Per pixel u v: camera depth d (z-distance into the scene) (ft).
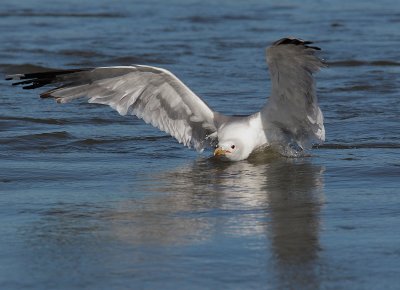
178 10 103.55
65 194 37.14
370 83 62.54
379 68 68.90
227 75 66.23
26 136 47.91
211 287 25.89
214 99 57.93
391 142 46.88
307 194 36.86
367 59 71.82
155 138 48.83
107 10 103.04
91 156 44.78
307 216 33.30
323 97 58.13
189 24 92.73
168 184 38.96
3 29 88.38
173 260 28.17
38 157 44.27
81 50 75.97
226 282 26.25
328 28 89.25
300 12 101.71
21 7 104.42
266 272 27.09
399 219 32.76
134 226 32.04
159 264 27.81
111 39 82.58
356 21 94.17
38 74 42.91
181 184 38.96
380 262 27.94
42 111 54.24
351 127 49.98
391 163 42.34
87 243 30.04
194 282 26.27
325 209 34.30
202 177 40.32
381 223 32.24
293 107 42.50
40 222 32.68
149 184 39.01
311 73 40.65
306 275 26.84
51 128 50.26
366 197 36.14
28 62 70.85
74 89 43.55
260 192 37.29
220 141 43.11
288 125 43.50
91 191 37.70
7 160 43.47
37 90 60.29
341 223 32.30
